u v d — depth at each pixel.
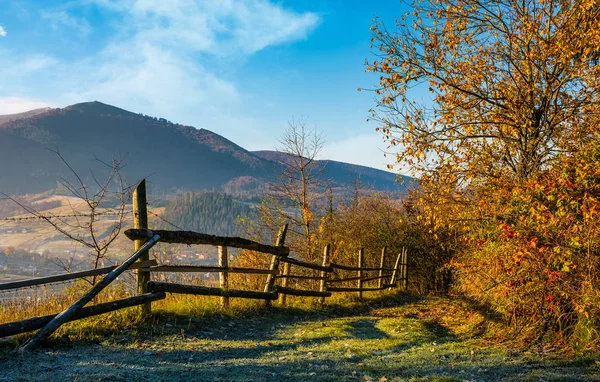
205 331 7.21
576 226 6.55
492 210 9.00
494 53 11.33
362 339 7.61
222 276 8.82
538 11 10.86
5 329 4.98
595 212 6.27
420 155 10.98
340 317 10.85
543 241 7.30
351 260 19.31
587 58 10.12
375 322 9.88
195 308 8.20
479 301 9.91
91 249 8.02
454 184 11.15
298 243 18.16
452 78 11.47
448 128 11.38
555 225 7.04
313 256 18.25
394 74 10.98
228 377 4.48
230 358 5.58
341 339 7.50
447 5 11.08
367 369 5.24
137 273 7.17
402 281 18.73
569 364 5.53
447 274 18.89
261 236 17.55
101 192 7.98
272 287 10.27
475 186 10.95
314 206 18.44
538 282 7.21
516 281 7.51
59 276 5.82
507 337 7.45
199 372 4.58
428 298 15.91
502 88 11.38
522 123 10.66
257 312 9.49
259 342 6.88
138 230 7.03
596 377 4.82
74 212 7.97
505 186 9.12
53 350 5.04
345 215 20.91
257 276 12.12
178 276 9.70
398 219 20.83
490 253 9.13
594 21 9.55
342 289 13.16
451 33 11.45
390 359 5.96
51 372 4.13
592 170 6.89
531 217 7.23
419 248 19.89
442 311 11.32
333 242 19.62
